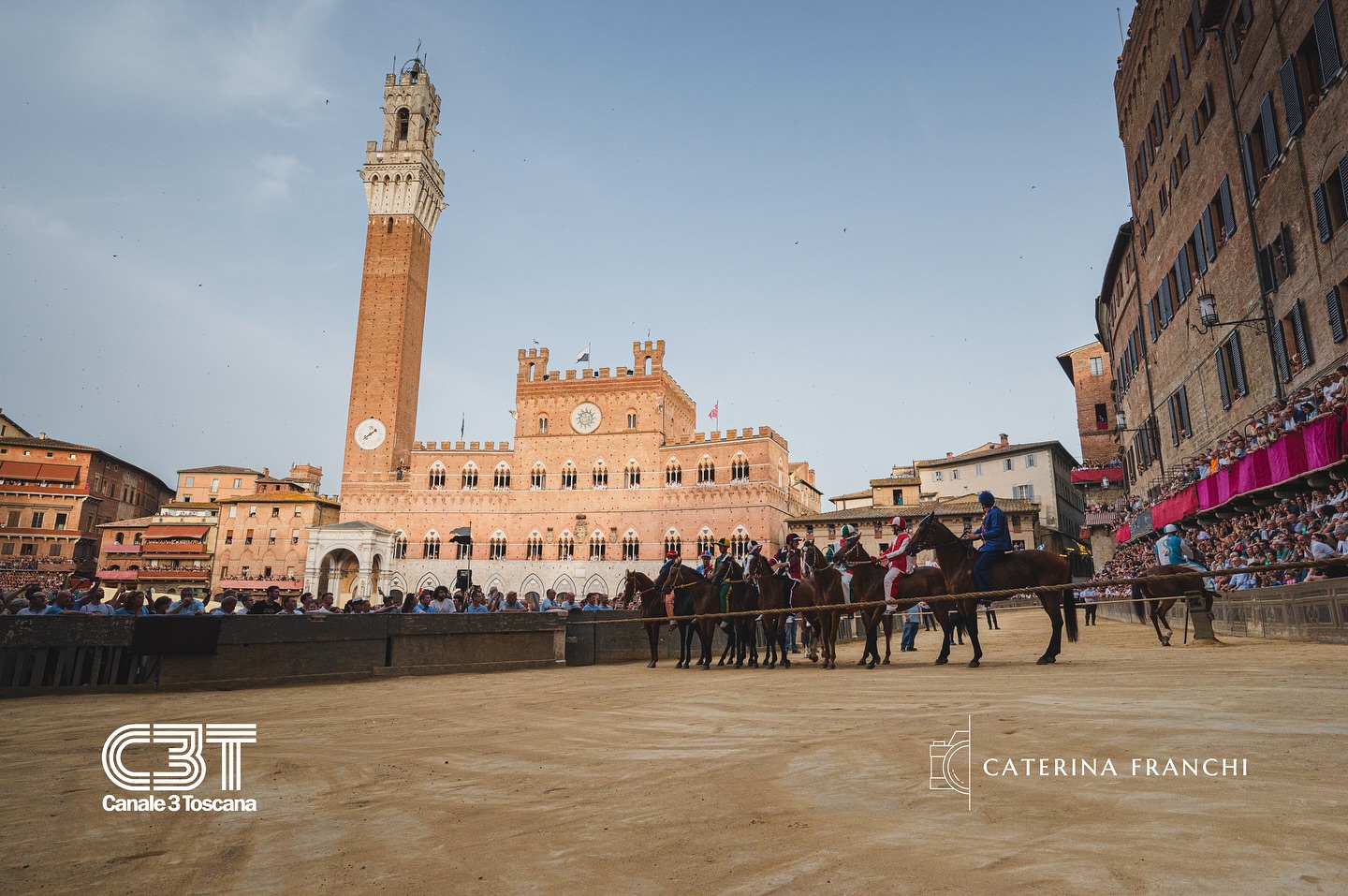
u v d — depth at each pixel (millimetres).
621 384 92375
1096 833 4566
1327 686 8945
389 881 4793
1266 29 27938
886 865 4336
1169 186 40156
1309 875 3701
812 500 105688
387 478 93062
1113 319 59375
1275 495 26750
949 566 16359
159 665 18062
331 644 20312
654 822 5641
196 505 103938
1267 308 28734
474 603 29344
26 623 16781
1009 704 9289
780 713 10367
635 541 87938
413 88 103688
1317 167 24938
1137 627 30188
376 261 98750
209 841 5949
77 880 5145
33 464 99750
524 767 8031
